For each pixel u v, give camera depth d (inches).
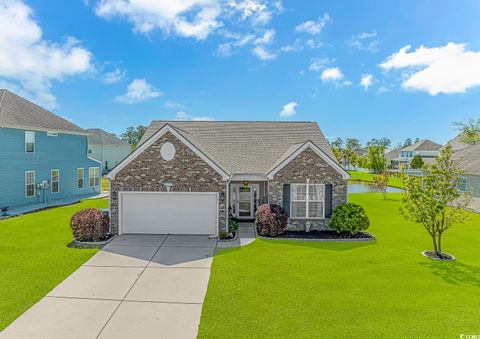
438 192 483.2
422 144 3292.3
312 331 271.9
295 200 661.9
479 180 925.2
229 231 629.9
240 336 264.8
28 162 987.3
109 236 596.7
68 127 1173.7
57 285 370.0
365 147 6063.0
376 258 478.3
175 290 358.9
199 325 283.3
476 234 641.0
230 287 366.6
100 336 266.5
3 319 293.0
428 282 383.9
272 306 319.3
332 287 367.2
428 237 614.9
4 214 823.1
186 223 619.2
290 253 501.7
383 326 280.5
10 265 434.3
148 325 284.0
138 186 613.6
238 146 808.3
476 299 336.5
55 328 278.5
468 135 1657.2
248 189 769.6
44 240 563.2
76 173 1219.2
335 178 656.4
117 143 2564.0
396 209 982.4
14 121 934.4
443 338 262.5
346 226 598.9
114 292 353.1
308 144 654.5
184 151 611.8
